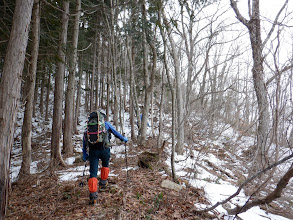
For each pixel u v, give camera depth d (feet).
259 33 16.47
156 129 50.85
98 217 9.84
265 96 14.94
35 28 18.48
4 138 8.20
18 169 23.00
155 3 14.19
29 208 11.39
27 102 18.10
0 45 27.02
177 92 25.53
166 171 17.80
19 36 8.88
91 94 59.82
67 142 32.04
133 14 32.96
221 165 21.84
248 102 19.36
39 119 64.85
